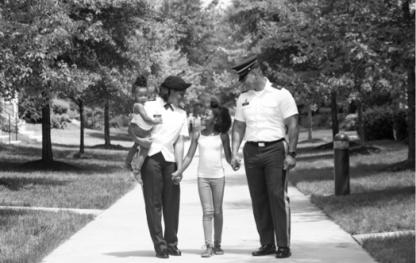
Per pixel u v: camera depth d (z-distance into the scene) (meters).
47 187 17.88
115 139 52.53
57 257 9.07
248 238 10.58
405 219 11.00
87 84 21.05
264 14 32.81
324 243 9.84
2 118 36.12
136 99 9.13
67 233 10.70
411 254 8.27
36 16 15.91
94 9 21.56
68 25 17.55
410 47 15.47
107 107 35.97
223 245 10.00
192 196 16.69
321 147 35.56
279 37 23.75
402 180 17.41
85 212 13.45
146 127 9.00
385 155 26.98
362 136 30.55
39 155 30.58
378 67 16.20
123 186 18.52
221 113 9.38
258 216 9.09
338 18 16.80
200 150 9.31
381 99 36.66
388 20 16.23
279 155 8.88
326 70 18.84
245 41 34.81
